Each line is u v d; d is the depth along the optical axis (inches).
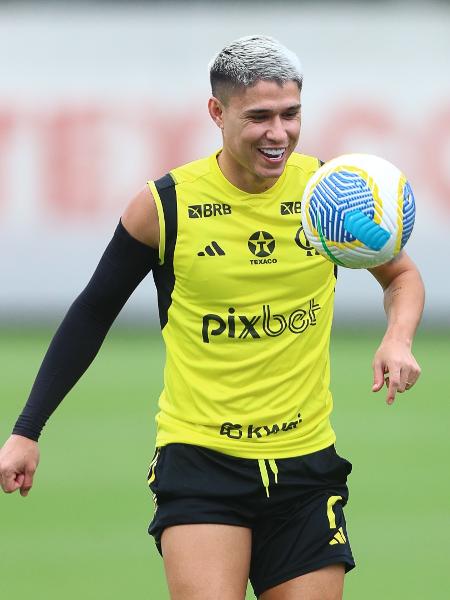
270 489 681.0
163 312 703.1
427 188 2409.0
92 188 2415.1
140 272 700.7
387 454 1465.3
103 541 1133.7
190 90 2418.8
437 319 2410.2
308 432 692.1
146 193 687.7
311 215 638.5
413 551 1103.0
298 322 690.8
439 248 2407.7
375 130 2415.1
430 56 2411.4
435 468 1400.1
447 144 2410.2
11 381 1895.9
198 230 685.9
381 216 623.5
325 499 689.0
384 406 1749.5
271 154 664.4
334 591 672.4
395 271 716.7
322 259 693.9
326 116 2417.6
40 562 1069.8
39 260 2421.3
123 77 2415.1
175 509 679.1
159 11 2418.8
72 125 2412.6
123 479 1352.1
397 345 674.8
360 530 1169.4
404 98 2415.1
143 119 2416.3
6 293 2420.0
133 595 978.1
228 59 661.9
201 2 2434.8
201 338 688.4
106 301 701.3
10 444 693.9
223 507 676.7
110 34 2411.4
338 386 1886.1
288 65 658.8
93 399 1793.8
